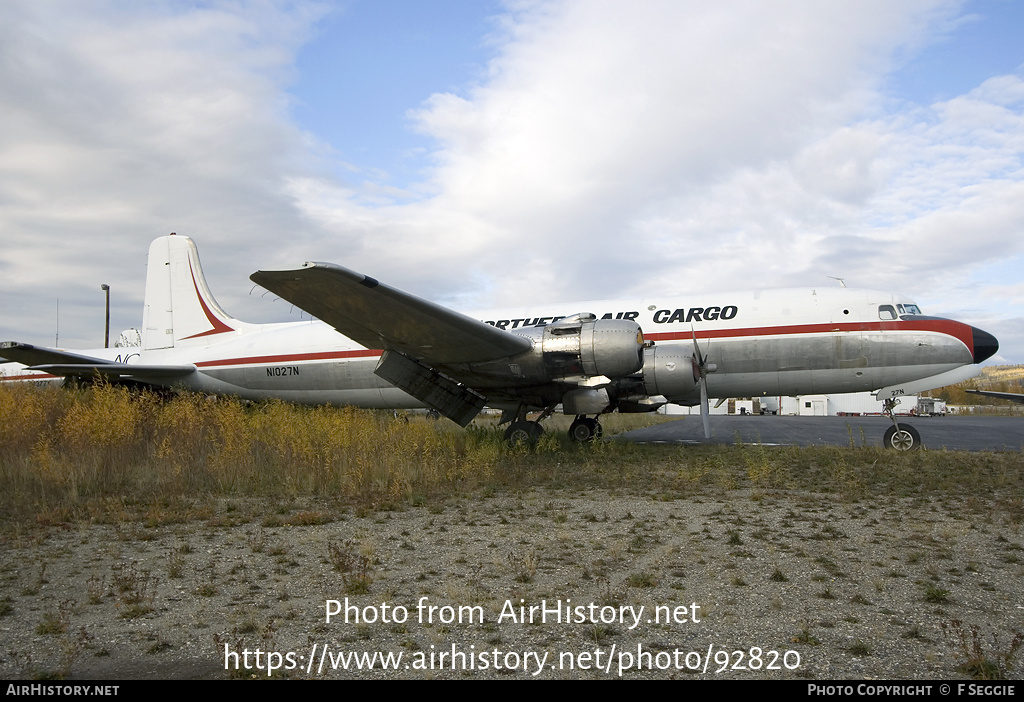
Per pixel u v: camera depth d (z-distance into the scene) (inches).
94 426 469.4
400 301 418.9
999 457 494.3
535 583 191.2
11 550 236.7
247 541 246.8
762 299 601.0
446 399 543.5
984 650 139.7
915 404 2031.3
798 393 607.8
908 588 182.4
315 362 710.5
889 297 589.3
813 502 315.0
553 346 489.1
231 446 442.0
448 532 258.5
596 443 550.3
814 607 168.2
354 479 376.2
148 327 815.1
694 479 373.1
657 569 203.9
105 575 203.8
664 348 522.9
